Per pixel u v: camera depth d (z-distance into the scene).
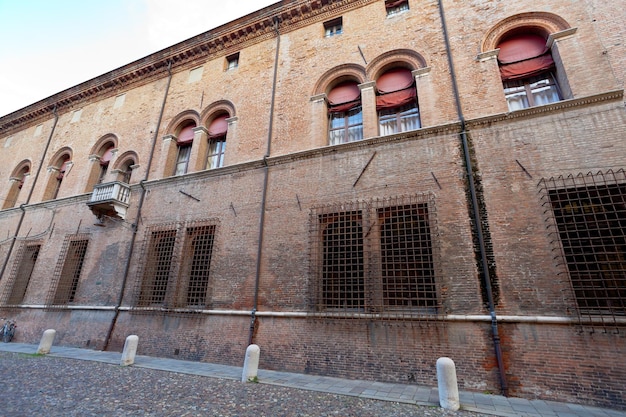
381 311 9.65
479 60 11.29
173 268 13.58
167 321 12.95
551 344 7.88
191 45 18.12
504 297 8.55
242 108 15.41
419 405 7.00
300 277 11.20
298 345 10.45
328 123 13.64
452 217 9.76
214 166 15.66
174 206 14.88
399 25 13.23
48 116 23.52
